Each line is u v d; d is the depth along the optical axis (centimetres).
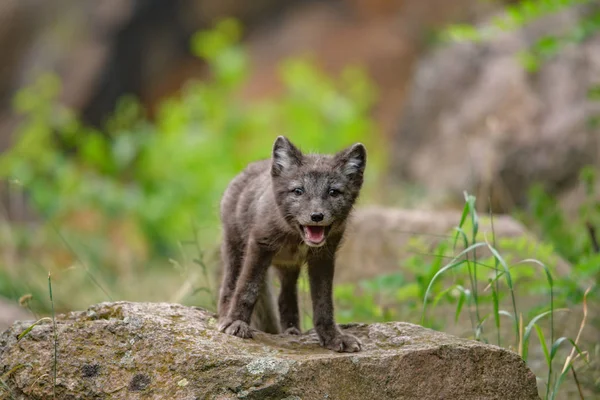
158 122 2786
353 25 3031
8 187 2159
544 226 1261
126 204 1862
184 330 711
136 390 663
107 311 745
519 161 1722
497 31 1491
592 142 1662
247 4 3025
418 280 913
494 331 999
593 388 894
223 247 875
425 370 678
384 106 2773
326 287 779
